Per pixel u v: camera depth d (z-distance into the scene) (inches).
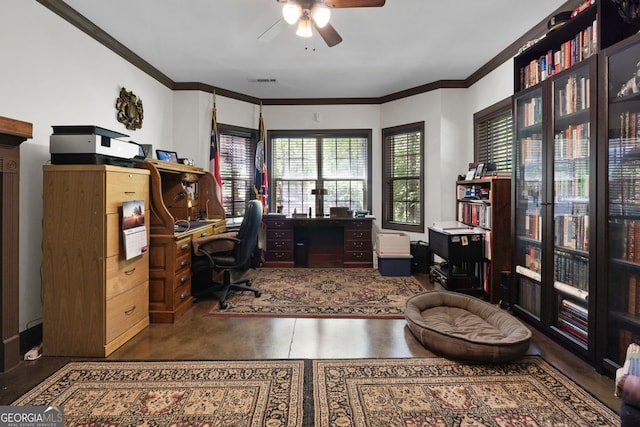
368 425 58.4
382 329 100.0
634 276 69.4
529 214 105.1
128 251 90.1
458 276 133.9
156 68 154.3
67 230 83.4
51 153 84.2
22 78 88.9
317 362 79.9
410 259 164.7
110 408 63.0
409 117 185.3
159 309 106.0
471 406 63.1
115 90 127.7
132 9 105.0
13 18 86.1
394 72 159.8
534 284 102.2
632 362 47.5
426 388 69.0
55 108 99.4
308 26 91.7
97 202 83.2
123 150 95.0
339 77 166.2
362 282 152.9
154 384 70.9
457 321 96.9
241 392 67.9
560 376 73.2
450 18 110.7
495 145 148.7
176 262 107.3
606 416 59.9
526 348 78.2
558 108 88.4
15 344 78.6
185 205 146.7
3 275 77.0
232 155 191.8
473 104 163.8
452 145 171.6
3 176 76.6
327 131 201.0
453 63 149.3
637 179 67.9
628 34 72.2
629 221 69.4
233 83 174.7
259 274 168.4
